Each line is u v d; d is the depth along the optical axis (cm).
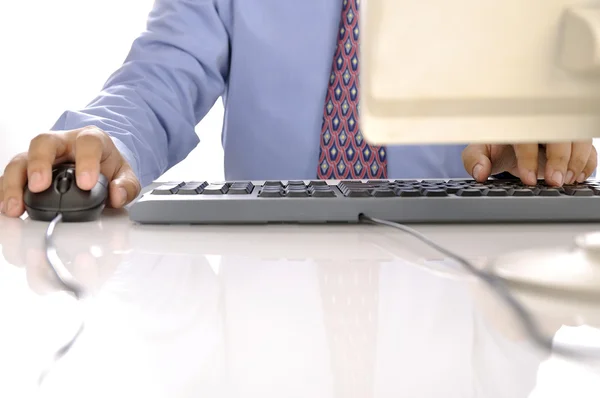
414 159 117
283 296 27
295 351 20
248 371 18
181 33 115
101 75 236
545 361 19
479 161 67
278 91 118
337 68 119
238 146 121
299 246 40
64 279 30
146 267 34
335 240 43
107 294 28
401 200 49
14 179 54
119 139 77
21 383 17
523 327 23
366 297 27
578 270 29
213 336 22
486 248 39
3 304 26
